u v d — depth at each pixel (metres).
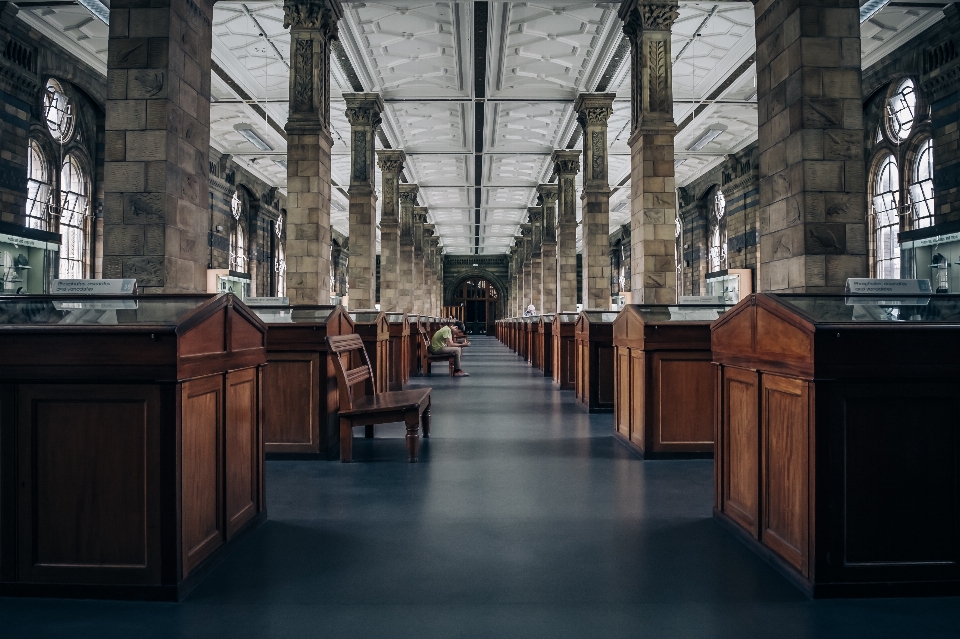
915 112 14.39
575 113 18.58
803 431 3.13
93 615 2.83
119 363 2.93
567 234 22.31
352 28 13.78
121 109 6.55
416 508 4.44
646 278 10.89
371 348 9.15
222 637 2.62
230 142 22.70
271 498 4.70
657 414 6.05
